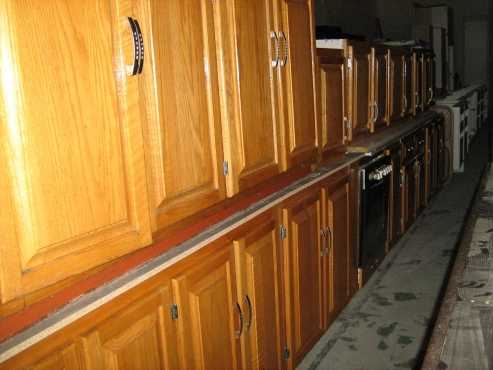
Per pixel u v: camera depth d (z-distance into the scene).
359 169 3.15
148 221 1.38
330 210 2.75
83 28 1.16
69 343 1.17
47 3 1.07
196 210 1.63
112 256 1.27
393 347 2.81
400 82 4.56
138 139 1.33
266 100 2.05
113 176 1.26
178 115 1.51
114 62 1.25
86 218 1.19
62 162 1.12
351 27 5.29
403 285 3.62
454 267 1.37
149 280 1.42
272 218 2.15
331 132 2.88
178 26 1.50
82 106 1.16
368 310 3.25
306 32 2.40
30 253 1.06
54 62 1.09
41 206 1.08
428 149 5.34
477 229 1.65
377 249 3.59
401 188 4.29
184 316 1.56
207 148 1.68
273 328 2.18
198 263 1.64
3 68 1.00
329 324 2.84
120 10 1.26
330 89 2.84
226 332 1.81
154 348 1.44
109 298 1.22
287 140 2.24
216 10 1.70
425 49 5.57
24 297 1.09
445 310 1.14
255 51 1.94
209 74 1.67
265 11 2.01
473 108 9.07
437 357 0.96
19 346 1.01
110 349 1.27
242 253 1.90
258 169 2.01
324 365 2.66
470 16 11.23
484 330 1.04
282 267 2.26
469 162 7.65
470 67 11.45
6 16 1.00
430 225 4.93
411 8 7.38
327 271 2.77
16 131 1.03
